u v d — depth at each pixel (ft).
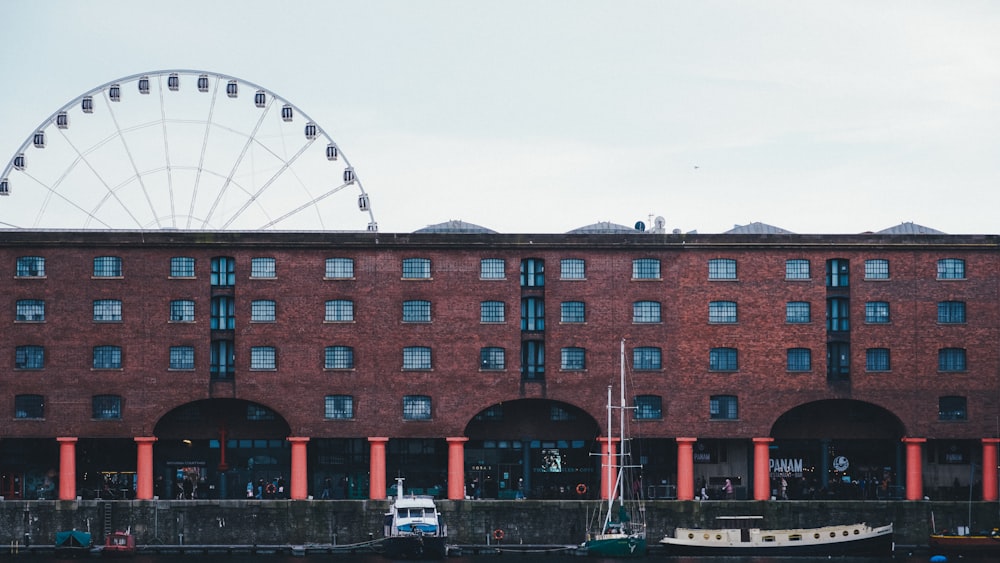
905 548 375.04
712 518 375.04
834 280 388.98
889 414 394.32
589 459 400.06
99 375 383.86
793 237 387.55
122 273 385.70
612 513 374.22
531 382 385.09
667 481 399.85
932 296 387.96
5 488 395.96
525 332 386.73
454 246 387.14
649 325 386.93
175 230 391.45
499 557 359.05
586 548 360.28
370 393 384.88
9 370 383.86
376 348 385.70
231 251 386.32
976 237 388.57
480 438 399.24
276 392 384.47
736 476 401.29
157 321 384.88
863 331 387.14
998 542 367.04
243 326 385.09
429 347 386.11
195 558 358.23
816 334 386.93
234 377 384.47
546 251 387.96
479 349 386.11
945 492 400.88
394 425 384.47
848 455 403.75
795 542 360.89
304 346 385.50
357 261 387.34
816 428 398.83
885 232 418.10
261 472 399.03
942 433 386.52
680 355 386.52
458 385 385.29
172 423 396.78
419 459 401.08
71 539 361.92
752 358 386.52
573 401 385.09
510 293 386.73
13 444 396.78
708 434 384.68
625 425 384.68
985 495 385.91
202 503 374.43
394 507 358.64
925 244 387.96
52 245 385.29
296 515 374.02
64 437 382.42
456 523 374.43
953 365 387.75
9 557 359.05
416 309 386.93
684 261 387.96
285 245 386.52
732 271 388.37
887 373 386.73
